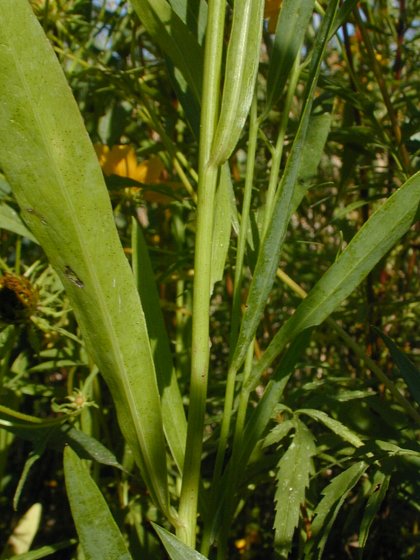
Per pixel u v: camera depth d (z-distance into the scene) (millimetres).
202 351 158
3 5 124
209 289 158
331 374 252
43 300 219
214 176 156
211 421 225
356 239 163
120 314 142
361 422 231
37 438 196
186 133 339
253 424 172
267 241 162
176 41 182
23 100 128
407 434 224
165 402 176
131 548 235
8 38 125
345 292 165
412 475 197
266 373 285
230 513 172
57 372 310
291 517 167
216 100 156
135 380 147
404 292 327
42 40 128
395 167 281
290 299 294
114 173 274
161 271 314
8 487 333
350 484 169
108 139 319
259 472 216
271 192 189
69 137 132
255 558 300
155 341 178
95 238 137
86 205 136
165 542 140
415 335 324
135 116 365
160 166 285
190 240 338
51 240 137
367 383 228
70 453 140
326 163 381
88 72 276
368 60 309
